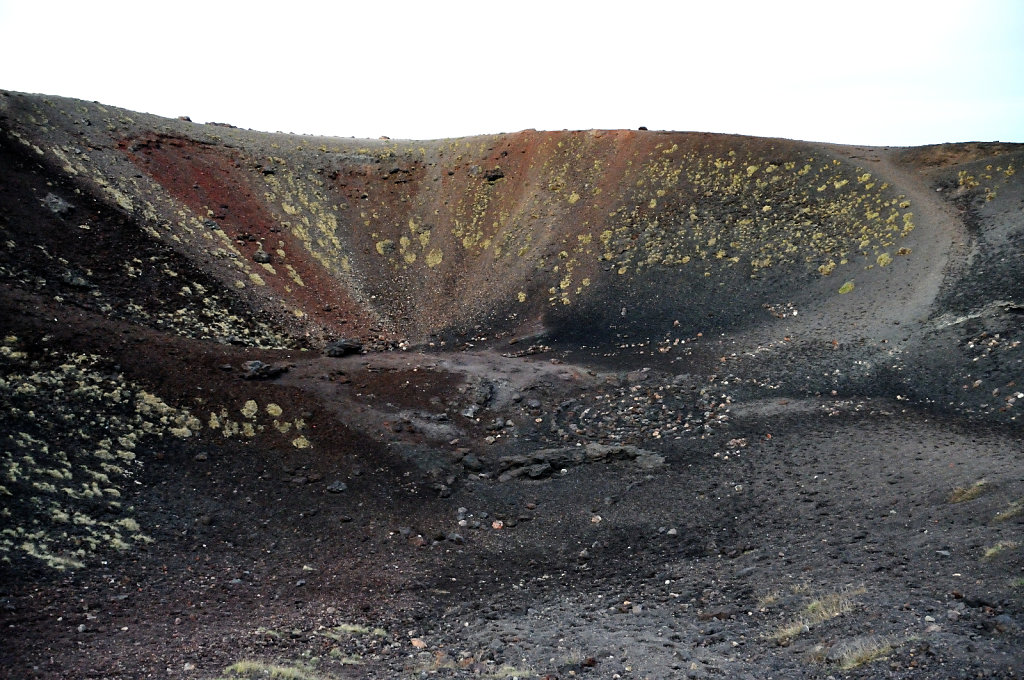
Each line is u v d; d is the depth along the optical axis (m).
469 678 9.33
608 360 31.11
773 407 23.56
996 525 11.73
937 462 16.59
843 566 11.94
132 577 13.96
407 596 13.99
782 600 11.07
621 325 35.53
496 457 22.83
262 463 20.80
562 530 17.66
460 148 58.00
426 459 22.28
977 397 21.12
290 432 23.12
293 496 19.25
